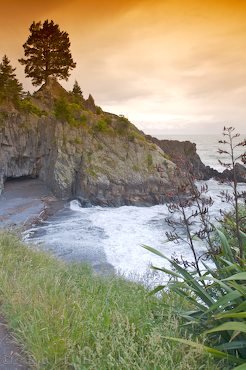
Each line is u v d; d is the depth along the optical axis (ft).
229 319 11.63
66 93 248.52
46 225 106.73
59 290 17.71
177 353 10.66
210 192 142.41
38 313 13.01
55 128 170.19
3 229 40.42
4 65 193.26
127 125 180.24
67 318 13.26
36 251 34.37
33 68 259.19
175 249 71.41
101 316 13.01
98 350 10.18
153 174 162.71
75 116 179.11
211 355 9.78
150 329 12.33
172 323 12.37
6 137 169.37
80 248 78.74
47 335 11.29
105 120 182.80
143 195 156.46
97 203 151.53
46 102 226.79
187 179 15.53
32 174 177.37
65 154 162.20
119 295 18.35
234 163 14.12
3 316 14.84
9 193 151.02
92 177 155.22
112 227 105.19
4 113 175.01
